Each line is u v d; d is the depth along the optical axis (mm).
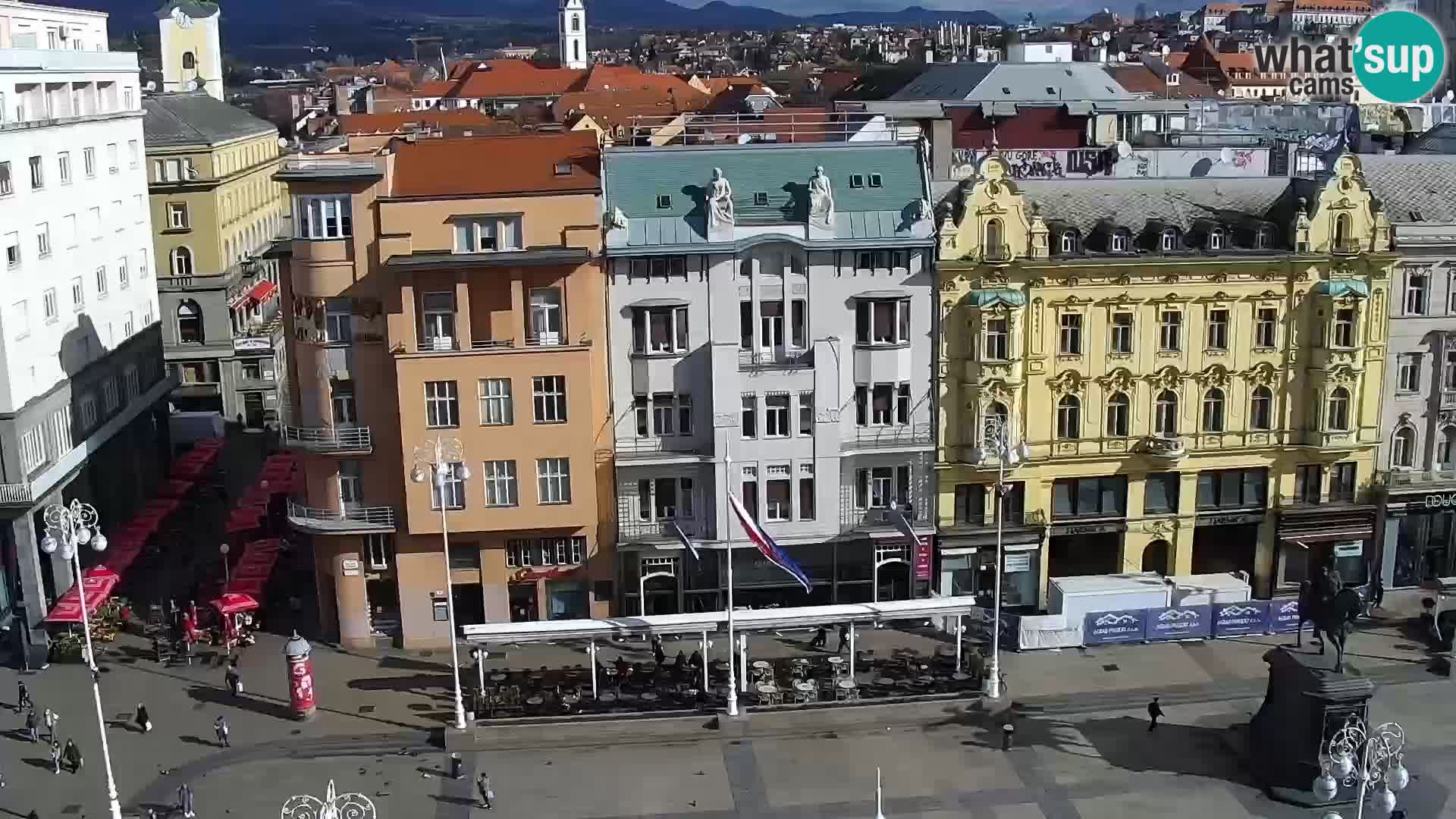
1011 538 78750
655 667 71812
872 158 77188
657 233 73438
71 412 83812
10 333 74812
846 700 68312
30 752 64875
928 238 74250
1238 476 81062
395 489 74812
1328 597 60562
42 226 80438
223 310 121438
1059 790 61000
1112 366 77938
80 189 87000
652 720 66750
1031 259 75562
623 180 74938
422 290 72000
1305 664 60188
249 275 132500
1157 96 131875
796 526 76312
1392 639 76875
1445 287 79938
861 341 75562
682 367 74500
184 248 120875
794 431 75125
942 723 67688
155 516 91938
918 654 75000
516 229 72500
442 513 68875
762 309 74500
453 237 72062
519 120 165000
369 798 60562
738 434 74938
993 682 68875
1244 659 74375
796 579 77438
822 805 59906
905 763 63750
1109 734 66250
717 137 86250
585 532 75562
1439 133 106938
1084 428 78562
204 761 63844
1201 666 73562
